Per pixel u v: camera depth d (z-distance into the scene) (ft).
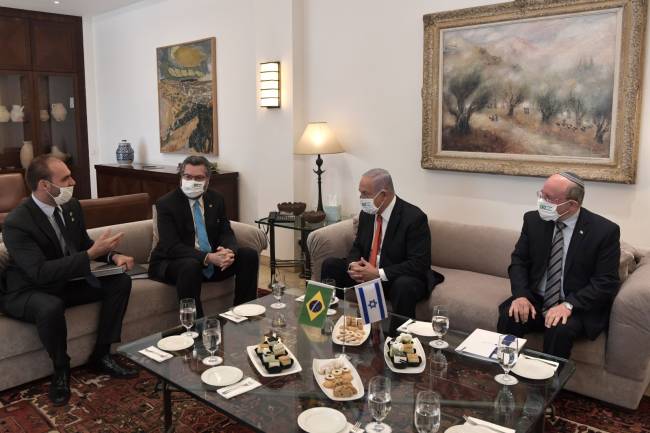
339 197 14.83
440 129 12.57
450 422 5.64
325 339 7.66
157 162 20.85
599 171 10.55
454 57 12.12
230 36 17.15
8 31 20.03
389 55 13.34
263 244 12.12
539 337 8.77
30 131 20.98
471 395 6.15
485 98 11.82
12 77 20.43
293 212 14.34
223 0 17.15
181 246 10.41
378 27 13.42
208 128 18.25
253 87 16.71
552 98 10.96
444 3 12.23
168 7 19.13
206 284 10.98
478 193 12.35
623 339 7.86
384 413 5.31
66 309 9.11
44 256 8.93
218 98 17.90
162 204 10.62
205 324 7.05
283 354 6.83
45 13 20.89
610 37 10.16
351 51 13.99
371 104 13.83
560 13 10.63
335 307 8.72
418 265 9.95
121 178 19.77
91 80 23.12
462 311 9.43
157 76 19.86
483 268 10.96
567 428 7.71
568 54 10.66
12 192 16.17
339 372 6.37
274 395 6.14
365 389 6.28
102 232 11.02
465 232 11.21
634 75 9.96
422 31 12.68
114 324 9.34
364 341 7.53
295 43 14.80
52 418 7.98
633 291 7.82
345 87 14.26
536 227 9.13
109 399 8.54
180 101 19.07
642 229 10.41
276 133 15.55
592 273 8.61
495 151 11.85
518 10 11.09
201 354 7.13
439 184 12.92
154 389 8.86
